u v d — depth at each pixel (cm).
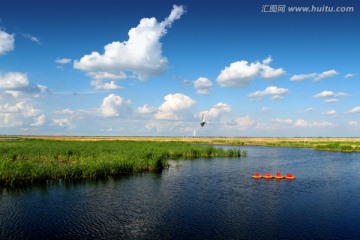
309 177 4450
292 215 2620
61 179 3875
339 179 4297
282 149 10175
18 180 3606
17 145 7656
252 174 4631
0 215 2525
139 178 4100
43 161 5009
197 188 3581
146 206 2822
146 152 5709
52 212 2616
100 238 2102
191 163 5816
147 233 2192
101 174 4175
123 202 2942
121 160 4584
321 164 5934
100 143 9194
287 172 4888
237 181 4059
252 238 2127
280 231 2248
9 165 3728
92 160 4612
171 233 2197
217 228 2297
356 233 2227
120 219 2470
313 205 2933
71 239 2080
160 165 4966
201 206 2850
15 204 2828
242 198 3166
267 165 5672
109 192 3306
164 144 8994
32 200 2958
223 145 12525
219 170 4953
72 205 2819
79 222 2389
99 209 2711
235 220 2478
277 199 3134
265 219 2508
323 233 2225
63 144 8356
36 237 2106
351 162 6266
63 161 5081
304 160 6594
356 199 3161
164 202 2961
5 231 2200
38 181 3728
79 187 3500
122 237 2122
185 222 2420
